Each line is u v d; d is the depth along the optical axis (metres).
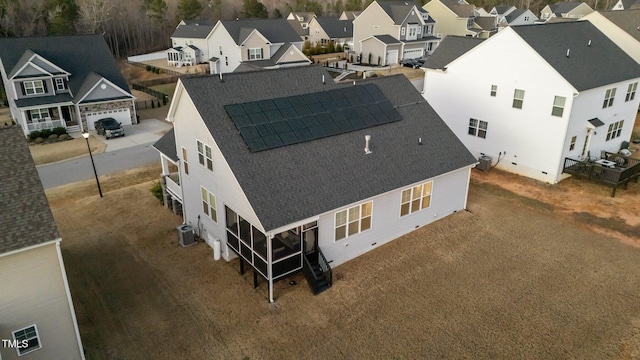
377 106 20.08
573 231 19.25
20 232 10.65
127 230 19.91
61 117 36.69
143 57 78.31
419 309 14.34
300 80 19.22
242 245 15.70
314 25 79.62
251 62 55.28
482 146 27.48
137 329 13.60
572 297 14.90
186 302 14.81
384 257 17.34
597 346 12.77
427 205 19.42
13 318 10.90
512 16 87.00
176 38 72.94
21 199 11.31
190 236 18.39
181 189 19.56
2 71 39.03
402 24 62.69
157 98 50.22
